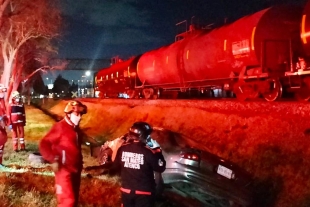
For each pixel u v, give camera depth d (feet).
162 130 28.22
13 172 29.86
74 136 18.29
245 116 39.47
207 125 44.29
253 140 35.19
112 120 76.33
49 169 32.63
